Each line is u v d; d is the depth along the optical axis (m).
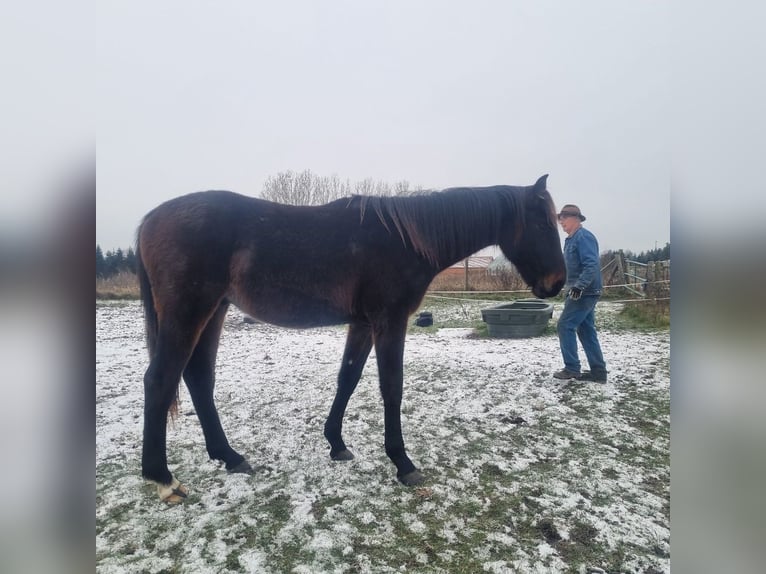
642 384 4.57
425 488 2.62
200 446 3.21
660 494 2.56
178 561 2.01
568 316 4.64
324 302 2.70
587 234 4.43
